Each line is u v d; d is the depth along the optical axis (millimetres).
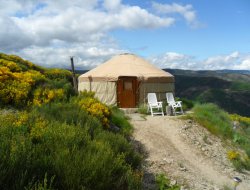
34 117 5137
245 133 10891
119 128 7781
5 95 6453
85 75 13711
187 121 9516
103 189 3285
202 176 6129
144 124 9047
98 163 3420
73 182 3016
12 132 3803
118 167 3803
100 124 6262
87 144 4234
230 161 7609
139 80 12562
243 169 7367
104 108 7598
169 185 5043
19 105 6566
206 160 7281
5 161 2773
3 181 2576
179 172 5926
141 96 12625
